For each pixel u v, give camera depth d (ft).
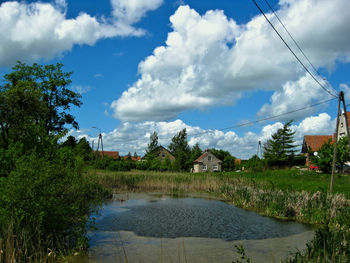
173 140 314.55
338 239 25.45
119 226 40.68
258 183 82.94
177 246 31.81
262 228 41.39
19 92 57.26
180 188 91.25
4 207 25.04
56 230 27.71
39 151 35.78
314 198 50.47
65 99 119.96
